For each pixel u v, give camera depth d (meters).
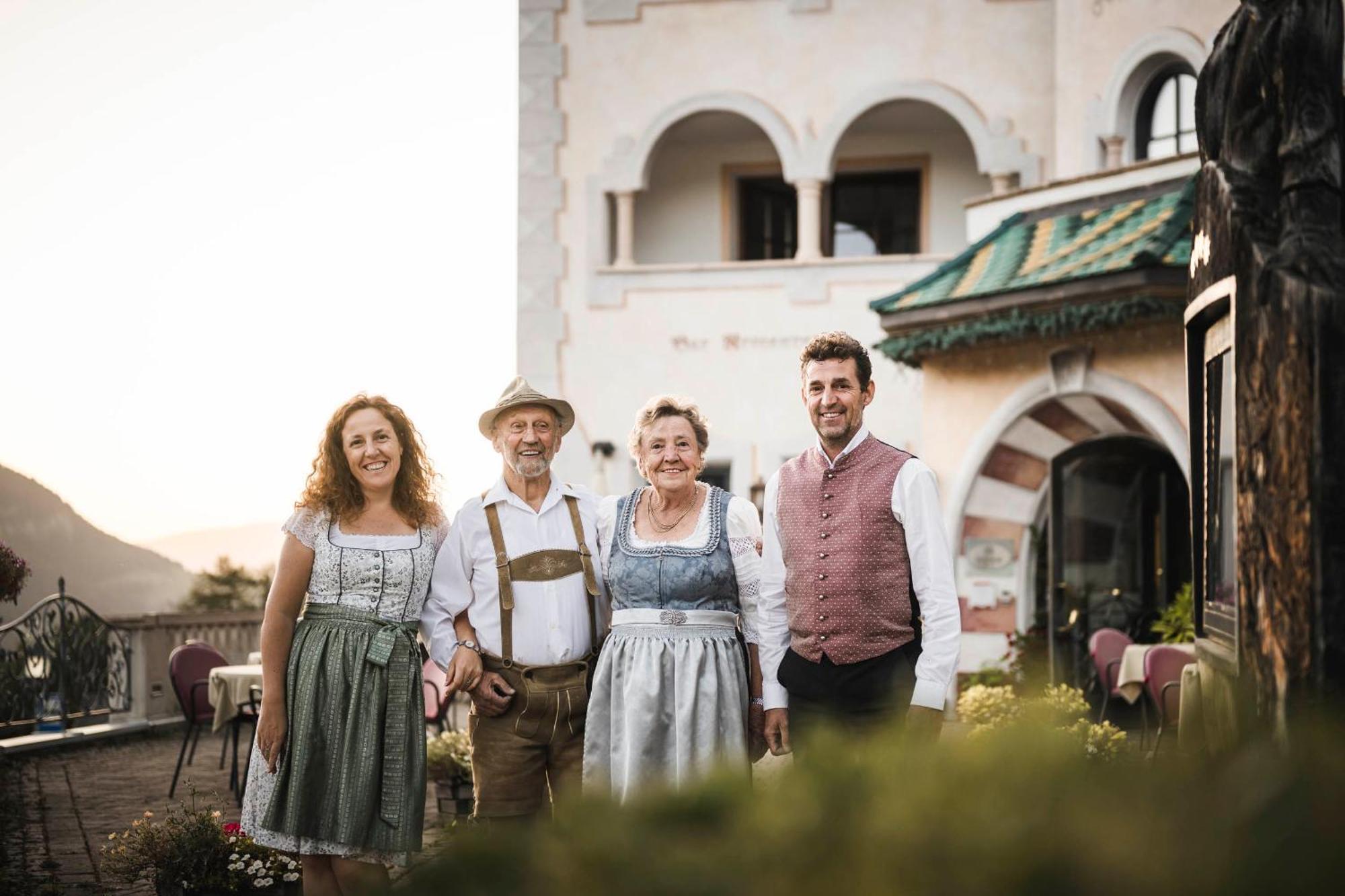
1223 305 4.96
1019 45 14.92
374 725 4.45
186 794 9.85
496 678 4.69
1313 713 1.24
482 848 1.35
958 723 9.03
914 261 14.87
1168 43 12.83
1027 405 11.93
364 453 4.59
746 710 4.51
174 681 10.33
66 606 13.41
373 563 4.55
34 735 12.92
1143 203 11.77
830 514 4.31
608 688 4.47
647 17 15.61
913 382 14.77
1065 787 1.27
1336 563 3.96
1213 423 5.38
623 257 15.49
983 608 12.42
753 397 15.11
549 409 4.89
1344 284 4.11
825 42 15.32
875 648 4.21
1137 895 1.13
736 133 16.23
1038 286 11.12
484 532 4.80
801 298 15.09
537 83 15.71
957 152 16.06
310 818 4.39
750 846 1.29
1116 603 12.01
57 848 7.84
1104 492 12.09
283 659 4.52
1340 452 3.98
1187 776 1.24
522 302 15.59
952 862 1.19
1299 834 1.12
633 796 1.41
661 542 4.50
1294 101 4.34
